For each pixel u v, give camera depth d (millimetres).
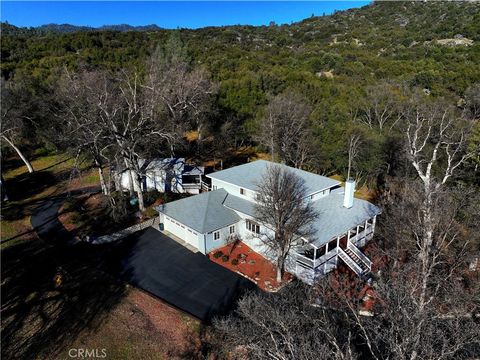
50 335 18281
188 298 21719
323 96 52688
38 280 22859
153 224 31062
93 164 46438
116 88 43812
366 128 41625
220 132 49312
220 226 26938
